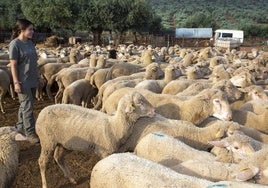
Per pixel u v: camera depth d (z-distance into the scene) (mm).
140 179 1746
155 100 3123
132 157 1902
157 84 4102
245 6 49094
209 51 7480
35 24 18859
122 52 9758
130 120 2555
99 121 2566
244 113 3084
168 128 2604
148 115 2582
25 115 3182
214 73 4184
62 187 2752
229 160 2119
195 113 2939
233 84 3473
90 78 4824
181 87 3873
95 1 18812
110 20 18594
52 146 2584
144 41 21156
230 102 3436
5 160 2246
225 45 18000
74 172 2971
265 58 6609
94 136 2539
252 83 3758
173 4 51688
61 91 5199
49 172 2953
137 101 2543
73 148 2580
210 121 2971
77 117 2564
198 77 4598
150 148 2279
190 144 2568
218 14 40625
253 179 1794
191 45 21328
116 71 5055
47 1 18234
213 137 2529
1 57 7195
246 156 2062
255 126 3025
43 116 2557
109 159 1908
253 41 23625
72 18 18625
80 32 22953
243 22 36031
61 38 18172
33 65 3127
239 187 1589
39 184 2799
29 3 18625
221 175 1929
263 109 3238
